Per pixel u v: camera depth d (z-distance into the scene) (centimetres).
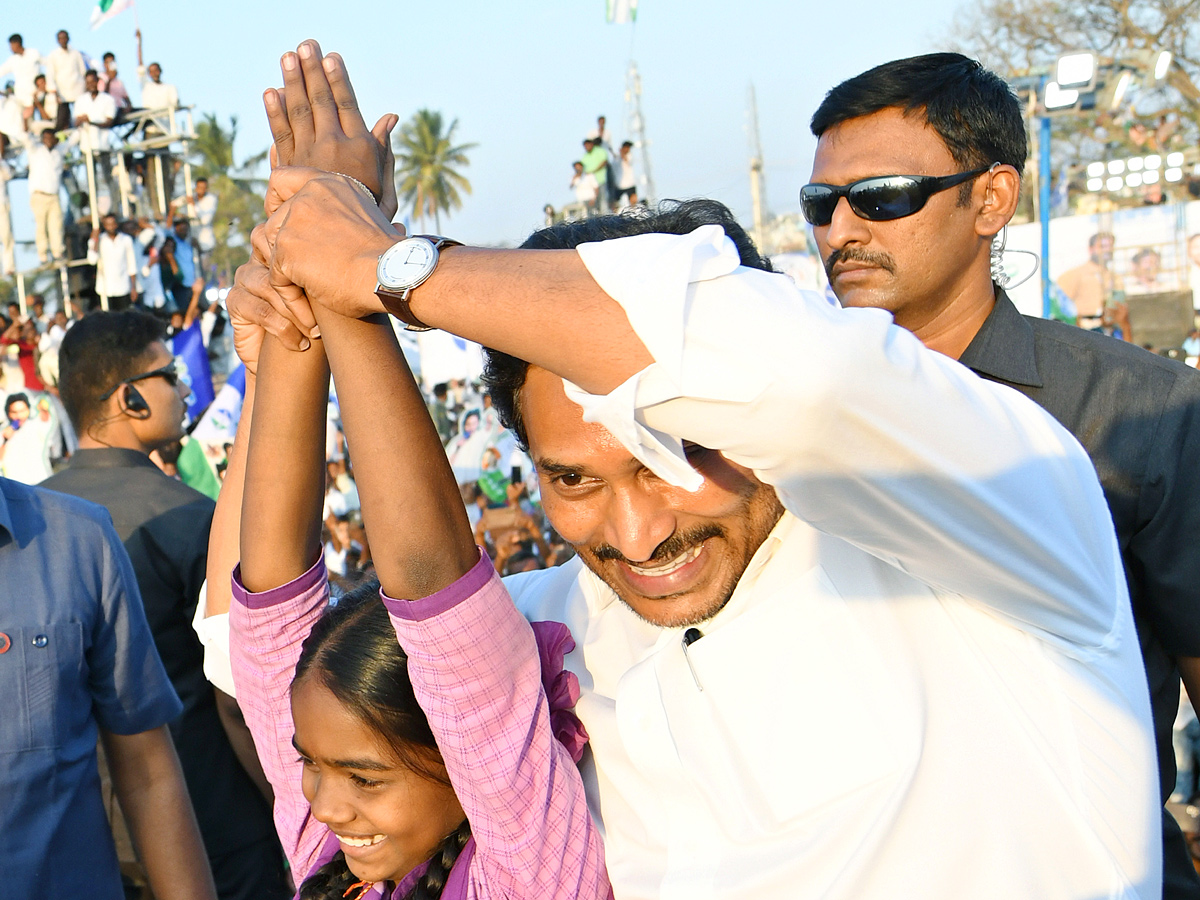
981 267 203
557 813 120
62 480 295
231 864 290
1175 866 190
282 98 133
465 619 114
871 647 118
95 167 1778
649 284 89
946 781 112
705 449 108
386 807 129
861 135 199
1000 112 196
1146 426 184
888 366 89
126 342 300
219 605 151
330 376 133
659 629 132
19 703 191
